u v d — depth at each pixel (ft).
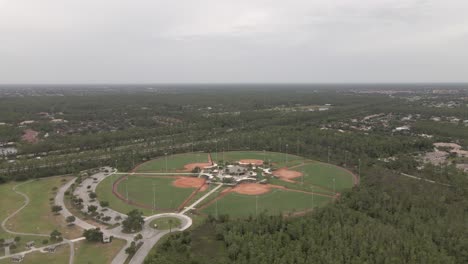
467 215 421.59
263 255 329.93
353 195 495.41
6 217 466.29
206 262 338.75
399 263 317.01
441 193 495.82
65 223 444.55
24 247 381.19
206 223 436.35
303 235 375.45
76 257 359.25
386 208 450.71
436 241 363.35
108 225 437.99
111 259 354.54
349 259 324.80
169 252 361.92
